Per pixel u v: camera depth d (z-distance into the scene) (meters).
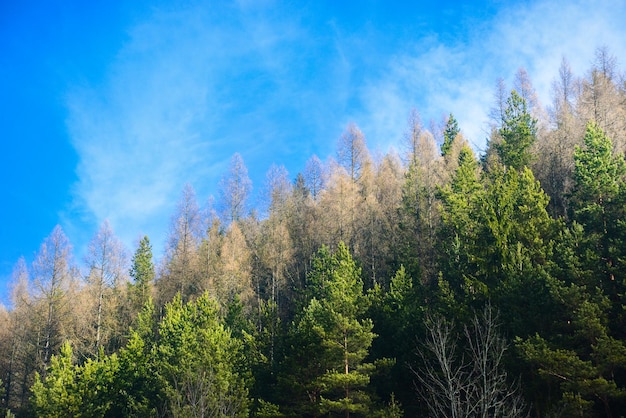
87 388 39.47
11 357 57.53
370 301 35.75
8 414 43.88
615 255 26.44
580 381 22.30
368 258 51.00
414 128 60.03
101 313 54.97
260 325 45.56
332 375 28.92
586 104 49.69
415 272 39.66
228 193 74.94
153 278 69.69
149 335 48.38
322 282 41.84
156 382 36.62
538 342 23.98
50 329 53.47
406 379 31.73
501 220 33.50
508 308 27.92
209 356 33.16
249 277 55.72
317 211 59.47
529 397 25.27
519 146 49.66
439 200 49.94
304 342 32.88
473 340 27.91
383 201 57.66
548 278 25.52
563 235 29.56
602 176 31.44
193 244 63.81
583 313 23.36
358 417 31.03
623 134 44.50
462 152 51.41
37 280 53.53
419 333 31.28
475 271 34.44
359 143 68.06
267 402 32.22
